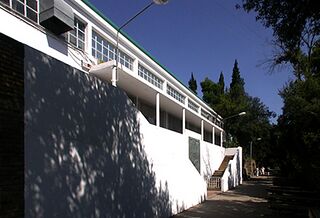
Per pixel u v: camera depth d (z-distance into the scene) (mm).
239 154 37750
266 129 51656
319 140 17922
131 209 10547
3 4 10641
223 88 61844
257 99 54844
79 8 14719
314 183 17359
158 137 13188
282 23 9836
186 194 16391
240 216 14305
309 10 9219
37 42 11938
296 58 18141
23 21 11391
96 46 16094
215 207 16906
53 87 7215
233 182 32125
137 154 11188
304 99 18969
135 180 10938
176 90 28250
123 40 18312
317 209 10945
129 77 16734
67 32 13742
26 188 6215
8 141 5824
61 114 7430
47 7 12086
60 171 7262
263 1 9703
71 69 7910
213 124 37781
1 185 5613
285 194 15742
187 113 28984
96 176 8648
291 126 20812
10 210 5766
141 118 11602
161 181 13234
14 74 6082
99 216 8664
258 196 22656
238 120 52000
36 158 6547
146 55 21328
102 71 14859
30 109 6461
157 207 12719
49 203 6832
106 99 9398
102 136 9094
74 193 7707
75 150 7859
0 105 5699
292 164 21719
